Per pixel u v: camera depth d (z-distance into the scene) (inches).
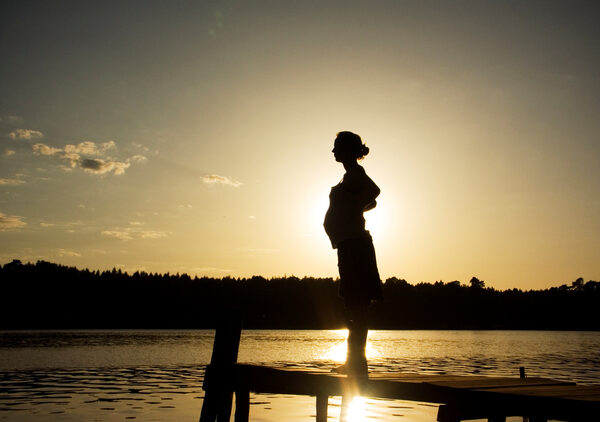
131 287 6033.5
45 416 699.4
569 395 205.5
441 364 1632.6
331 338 3964.1
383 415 710.5
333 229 277.6
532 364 1637.6
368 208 287.0
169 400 842.8
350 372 265.0
